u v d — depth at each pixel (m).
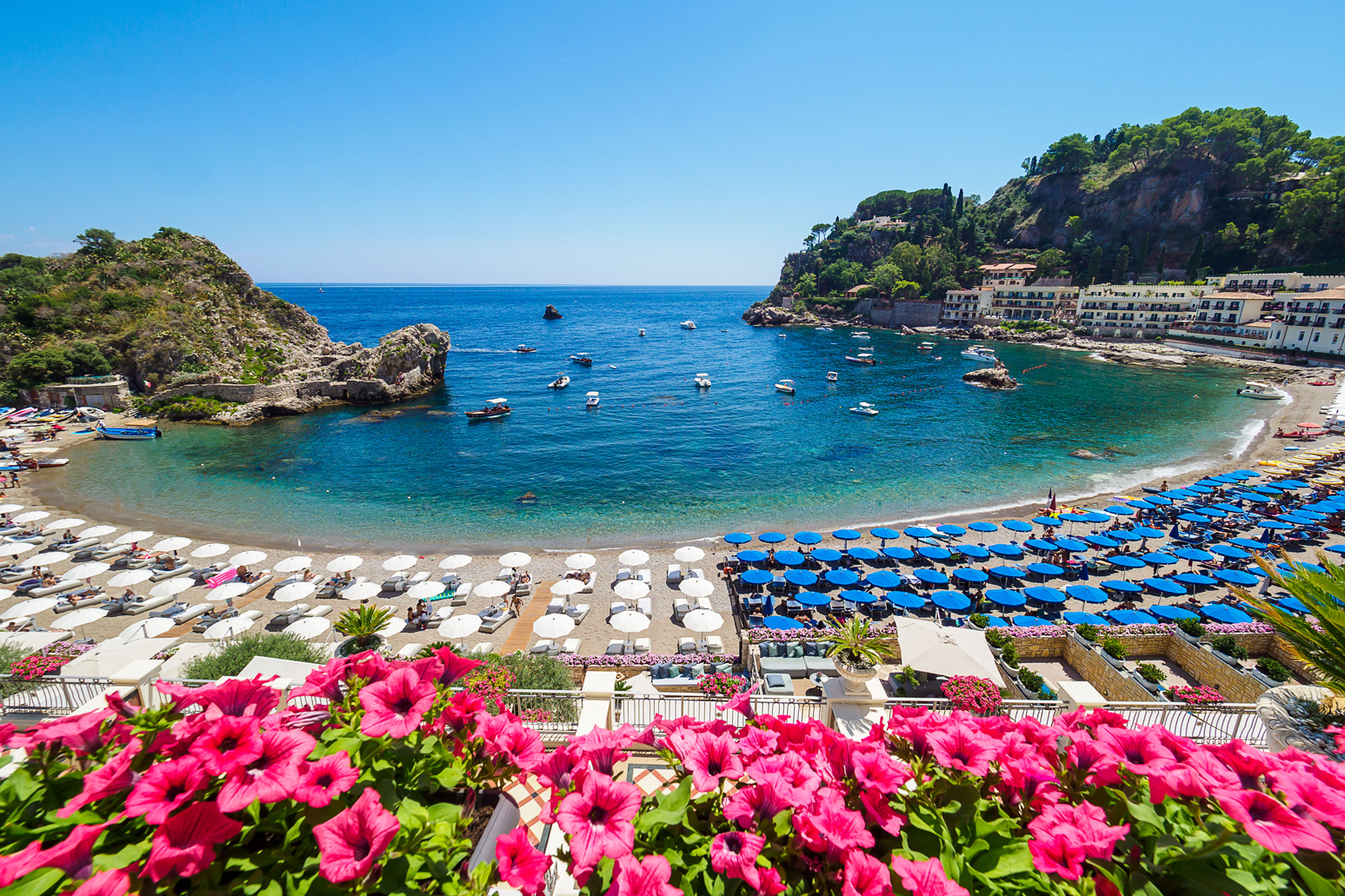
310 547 37.94
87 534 38.25
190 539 38.53
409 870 3.52
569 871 3.68
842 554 34.41
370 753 4.25
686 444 63.88
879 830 4.20
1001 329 154.88
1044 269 177.50
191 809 3.14
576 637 26.42
